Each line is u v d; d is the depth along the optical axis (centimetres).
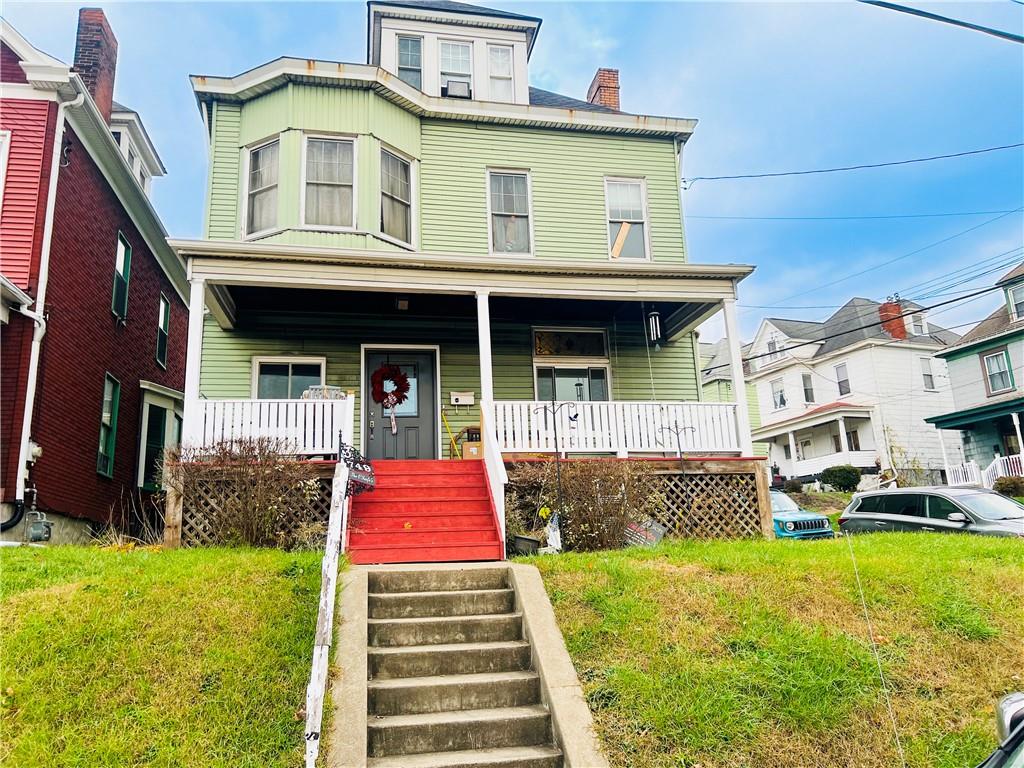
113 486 1359
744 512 1059
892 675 532
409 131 1320
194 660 491
